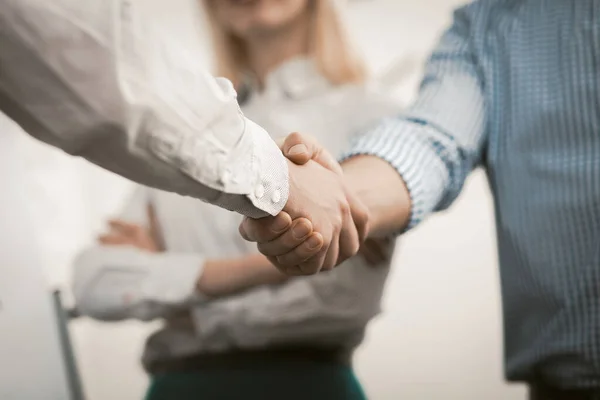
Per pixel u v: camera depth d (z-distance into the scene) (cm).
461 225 260
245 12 133
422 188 85
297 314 120
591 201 84
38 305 79
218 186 50
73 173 252
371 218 78
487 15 98
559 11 91
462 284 259
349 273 121
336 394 120
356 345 127
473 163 94
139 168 46
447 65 99
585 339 82
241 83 142
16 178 80
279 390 120
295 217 65
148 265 127
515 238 90
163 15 239
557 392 86
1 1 40
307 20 138
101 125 43
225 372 122
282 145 68
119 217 142
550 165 87
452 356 259
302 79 136
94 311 129
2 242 76
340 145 131
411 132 89
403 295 260
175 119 46
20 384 74
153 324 265
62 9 41
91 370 262
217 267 122
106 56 42
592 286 83
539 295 87
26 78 42
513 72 92
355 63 141
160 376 128
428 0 255
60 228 243
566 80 88
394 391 259
